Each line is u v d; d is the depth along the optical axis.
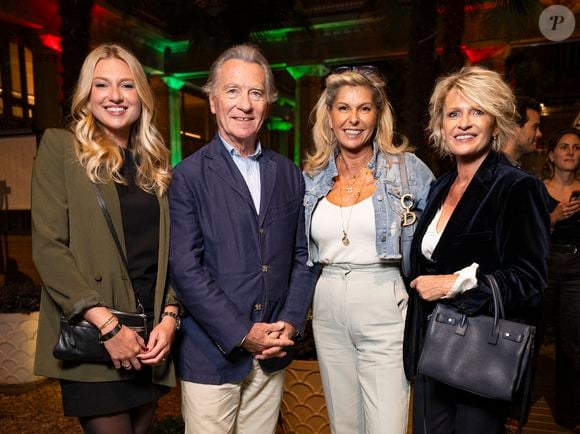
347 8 11.66
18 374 3.68
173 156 14.51
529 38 10.13
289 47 12.54
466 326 1.52
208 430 1.79
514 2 7.70
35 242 1.55
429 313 1.77
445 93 1.74
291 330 1.85
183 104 16.42
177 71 13.85
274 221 1.88
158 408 3.32
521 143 2.76
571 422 2.99
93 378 1.58
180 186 1.78
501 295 1.47
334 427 2.11
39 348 1.62
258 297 1.80
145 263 1.71
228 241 1.78
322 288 2.05
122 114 1.70
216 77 1.84
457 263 1.63
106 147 1.65
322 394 2.45
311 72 12.78
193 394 1.79
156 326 1.69
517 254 1.51
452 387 1.66
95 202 1.61
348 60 12.38
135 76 1.71
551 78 11.77
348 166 2.10
